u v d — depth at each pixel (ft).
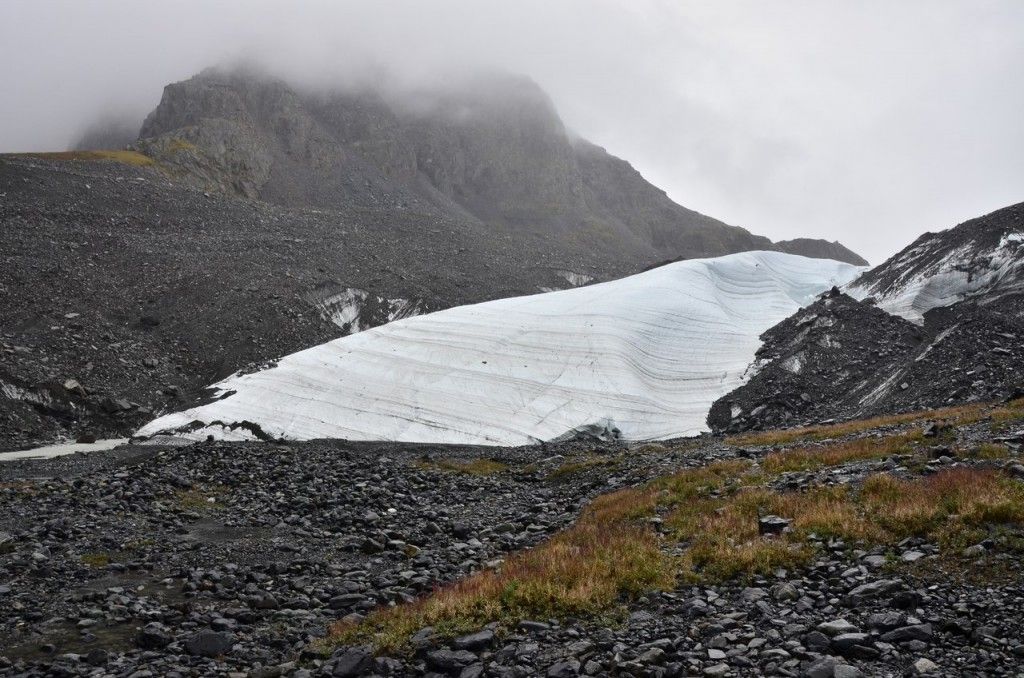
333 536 82.79
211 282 385.91
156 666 43.47
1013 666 32.42
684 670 36.11
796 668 34.58
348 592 59.88
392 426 219.00
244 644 47.62
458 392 237.45
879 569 45.65
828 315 259.19
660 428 223.10
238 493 105.70
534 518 88.07
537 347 264.11
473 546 76.28
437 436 213.66
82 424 228.02
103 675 42.04
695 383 256.52
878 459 77.92
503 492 112.06
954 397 157.99
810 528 54.19
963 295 238.27
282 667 42.86
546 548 61.82
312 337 354.33
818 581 45.85
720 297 349.00
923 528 49.62
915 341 221.87
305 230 646.33
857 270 440.86
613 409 228.63
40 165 579.89
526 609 46.52
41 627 50.37
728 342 290.15
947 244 267.18
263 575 64.59
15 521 82.79
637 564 51.80
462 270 635.66
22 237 403.95
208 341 323.57
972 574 42.27
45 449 198.59
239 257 460.55
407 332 286.25
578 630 43.34
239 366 304.91
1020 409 96.63
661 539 59.93
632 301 304.71
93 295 346.54
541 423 220.23
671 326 291.38
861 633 36.91
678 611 44.39
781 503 61.11
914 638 36.09
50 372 241.55
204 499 101.40
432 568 67.41
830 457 82.02
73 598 56.44
